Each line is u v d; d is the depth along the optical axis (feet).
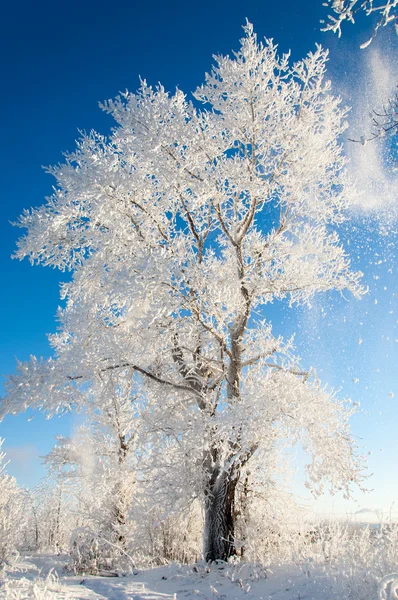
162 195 31.01
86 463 38.40
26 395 24.75
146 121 27.63
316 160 28.94
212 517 27.61
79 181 27.96
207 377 31.30
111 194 28.37
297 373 29.50
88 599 18.43
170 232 31.91
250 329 30.94
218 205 30.19
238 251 29.86
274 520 29.53
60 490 43.14
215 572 23.93
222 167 28.60
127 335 28.32
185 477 28.25
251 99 28.58
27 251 30.42
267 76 28.71
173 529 34.27
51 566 29.50
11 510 25.66
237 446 25.18
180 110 29.60
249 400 23.90
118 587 21.98
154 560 32.60
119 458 37.68
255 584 20.58
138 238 29.25
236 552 27.76
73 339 28.40
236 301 28.14
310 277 29.66
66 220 30.53
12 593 15.83
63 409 26.78
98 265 29.86
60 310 27.37
